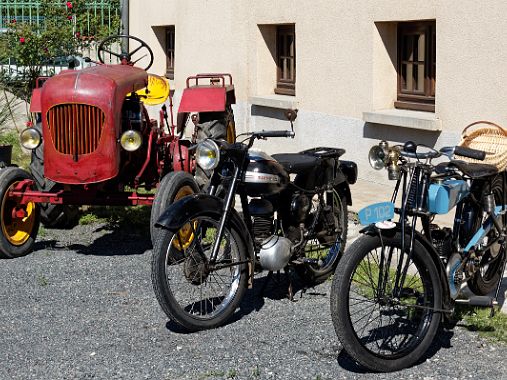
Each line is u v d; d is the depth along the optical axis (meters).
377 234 4.84
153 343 5.39
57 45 15.55
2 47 15.32
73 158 6.94
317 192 6.21
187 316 5.45
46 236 8.27
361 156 10.48
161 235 5.32
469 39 8.78
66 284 6.64
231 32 13.10
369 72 10.22
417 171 5.04
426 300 5.07
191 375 4.90
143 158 7.57
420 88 9.92
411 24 9.95
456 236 5.48
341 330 4.71
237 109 12.98
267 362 5.08
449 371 4.93
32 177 7.69
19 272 7.00
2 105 13.45
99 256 7.49
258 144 12.62
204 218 5.51
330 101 10.99
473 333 5.48
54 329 5.66
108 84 6.95
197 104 8.44
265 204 5.87
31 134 7.26
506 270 6.57
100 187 7.18
